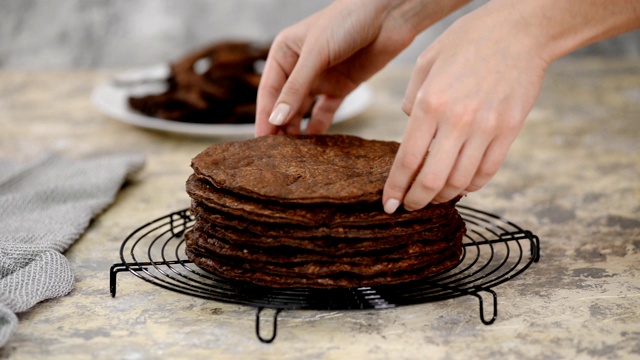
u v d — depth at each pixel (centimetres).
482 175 72
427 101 69
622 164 108
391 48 92
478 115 69
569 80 153
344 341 70
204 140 119
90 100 141
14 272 78
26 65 183
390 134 120
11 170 102
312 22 89
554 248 85
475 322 73
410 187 72
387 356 69
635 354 68
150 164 110
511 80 69
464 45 70
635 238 87
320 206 73
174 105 121
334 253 73
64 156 112
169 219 93
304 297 74
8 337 68
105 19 183
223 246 75
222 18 186
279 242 73
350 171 76
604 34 73
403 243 73
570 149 114
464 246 80
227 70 122
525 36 71
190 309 75
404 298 73
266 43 132
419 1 91
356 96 130
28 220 88
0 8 179
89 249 86
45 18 181
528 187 101
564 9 71
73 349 69
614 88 146
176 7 184
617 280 79
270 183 73
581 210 94
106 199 95
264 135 87
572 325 72
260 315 74
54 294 75
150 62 187
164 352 69
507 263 82
